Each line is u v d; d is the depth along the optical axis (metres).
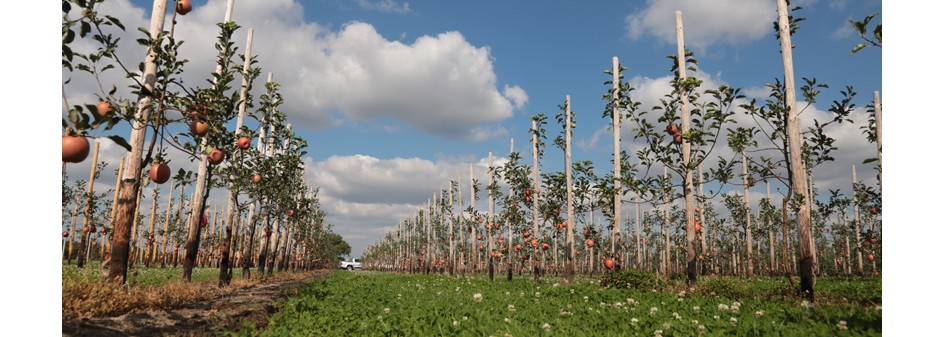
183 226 39.62
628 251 45.41
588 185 18.69
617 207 16.42
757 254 37.69
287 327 7.29
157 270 27.31
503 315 8.16
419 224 49.28
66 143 5.07
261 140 18.55
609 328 6.82
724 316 7.80
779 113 10.98
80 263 24.77
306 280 23.56
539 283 19.44
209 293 11.02
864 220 23.95
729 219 31.61
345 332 6.98
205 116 9.12
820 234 26.91
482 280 22.12
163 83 8.55
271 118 18.14
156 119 8.42
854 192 20.09
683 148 13.73
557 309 8.95
